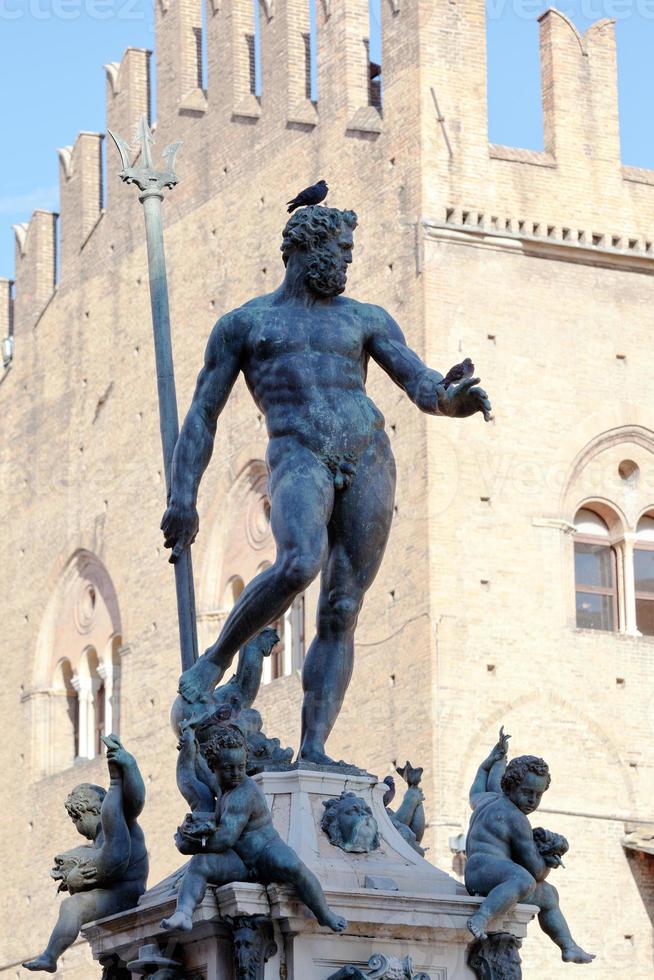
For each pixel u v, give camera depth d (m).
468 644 46.81
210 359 12.24
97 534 60.94
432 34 49.94
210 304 56.75
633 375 50.47
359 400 11.96
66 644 62.38
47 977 59.56
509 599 47.50
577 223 50.34
